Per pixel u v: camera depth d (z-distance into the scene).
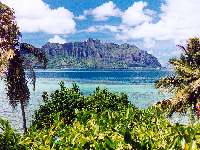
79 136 4.64
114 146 4.44
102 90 21.11
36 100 84.12
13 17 28.56
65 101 20.91
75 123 4.95
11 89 28.08
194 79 34.66
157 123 5.26
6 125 4.76
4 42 27.86
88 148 4.63
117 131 4.71
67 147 4.61
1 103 77.25
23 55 28.27
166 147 4.56
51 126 4.91
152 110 5.83
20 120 53.69
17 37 28.55
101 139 4.57
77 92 21.73
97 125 4.84
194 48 35.19
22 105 28.25
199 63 35.44
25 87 28.16
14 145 4.68
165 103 31.92
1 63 27.33
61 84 21.91
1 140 4.68
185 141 4.36
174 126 4.66
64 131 4.81
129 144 4.49
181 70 34.78
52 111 20.86
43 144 4.72
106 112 5.48
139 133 4.85
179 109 32.47
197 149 4.33
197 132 4.39
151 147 4.55
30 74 28.47
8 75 27.89
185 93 31.92
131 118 5.47
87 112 5.26
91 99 21.05
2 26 28.11
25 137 4.83
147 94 107.00
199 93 31.80
